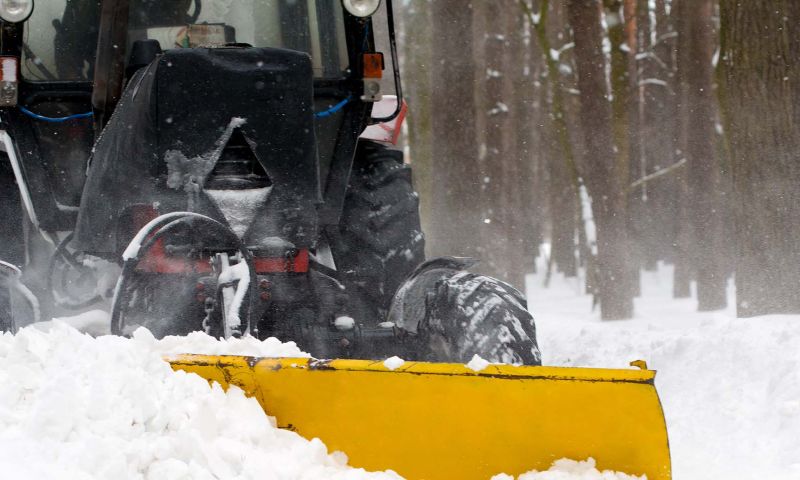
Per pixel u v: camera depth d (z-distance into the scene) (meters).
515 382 12.51
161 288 16.36
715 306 55.56
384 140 21.08
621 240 49.44
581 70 51.09
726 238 63.91
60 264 19.30
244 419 12.41
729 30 32.91
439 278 17.19
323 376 12.77
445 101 47.97
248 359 12.86
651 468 12.33
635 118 71.50
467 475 12.61
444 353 16.36
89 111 19.45
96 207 17.52
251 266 15.93
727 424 21.59
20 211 20.66
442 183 47.91
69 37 19.44
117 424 11.17
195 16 19.55
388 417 12.70
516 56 83.25
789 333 24.23
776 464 19.02
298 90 17.12
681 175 72.94
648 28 82.19
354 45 20.02
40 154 19.38
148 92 16.69
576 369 12.48
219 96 16.75
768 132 32.03
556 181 86.62
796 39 31.78
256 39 20.03
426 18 61.62
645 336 31.03
